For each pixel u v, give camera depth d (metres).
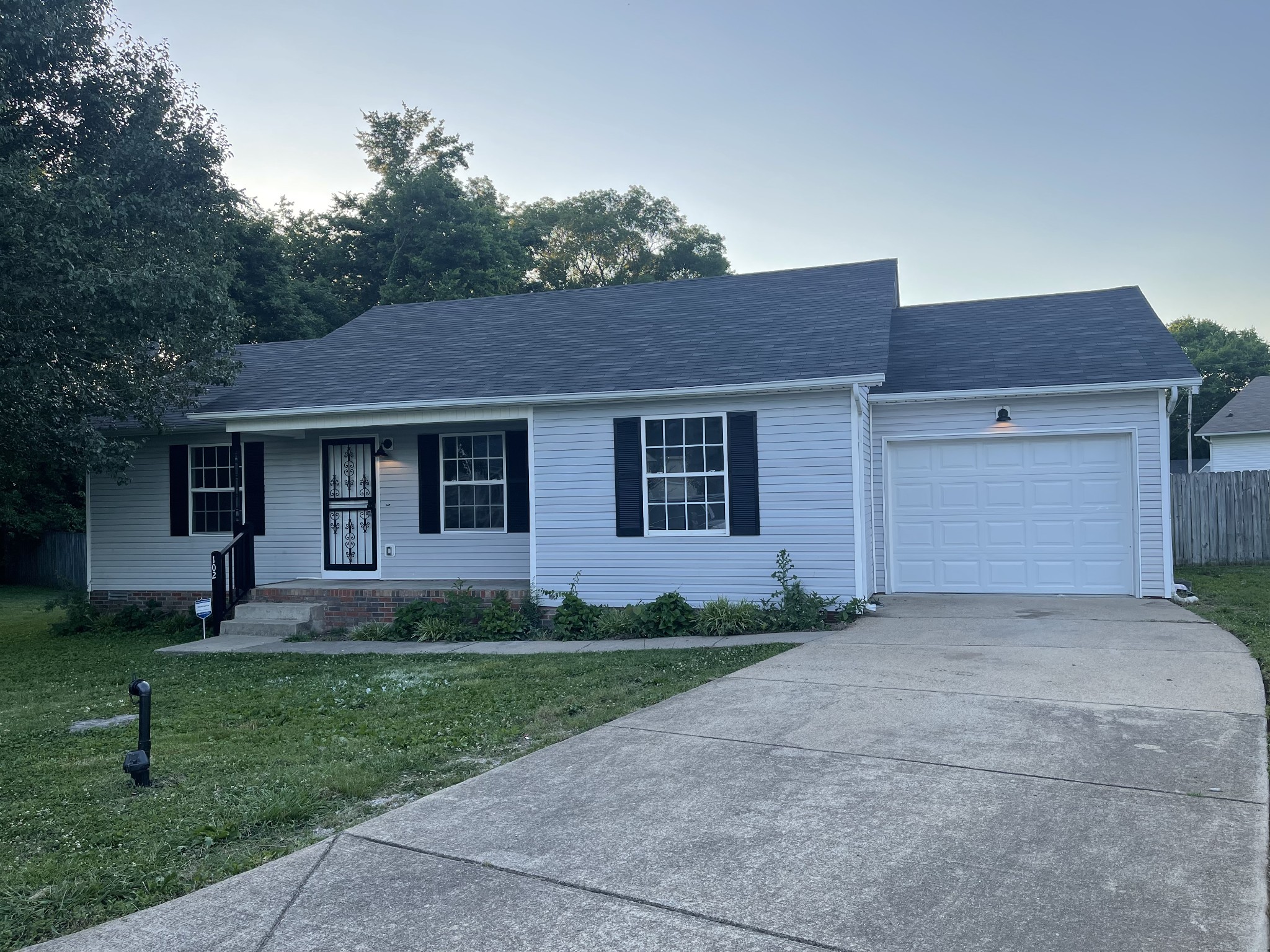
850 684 7.35
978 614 10.88
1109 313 14.28
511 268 37.09
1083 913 3.41
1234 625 9.52
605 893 3.76
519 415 12.51
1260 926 3.27
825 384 10.88
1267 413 31.97
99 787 5.72
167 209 14.98
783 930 3.38
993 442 12.77
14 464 14.20
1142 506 12.11
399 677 9.24
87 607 15.12
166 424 14.48
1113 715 6.12
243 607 13.45
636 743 6.01
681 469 11.92
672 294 15.62
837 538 11.18
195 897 3.90
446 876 4.00
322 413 12.99
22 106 15.30
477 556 14.15
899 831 4.27
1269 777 4.82
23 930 3.67
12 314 11.17
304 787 5.41
